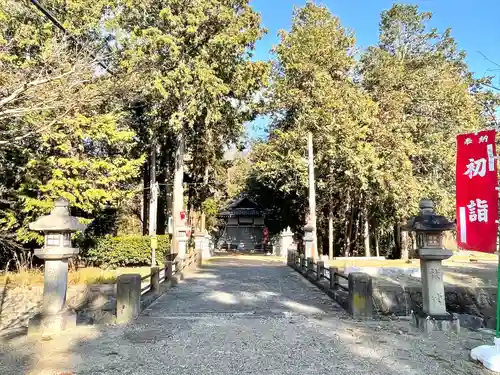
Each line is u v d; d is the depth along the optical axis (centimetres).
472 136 591
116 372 462
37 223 651
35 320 643
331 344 571
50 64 999
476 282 1274
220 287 1155
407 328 664
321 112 1930
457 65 2428
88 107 1292
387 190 1923
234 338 603
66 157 1359
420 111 2103
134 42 1483
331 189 2195
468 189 589
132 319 723
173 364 489
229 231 3828
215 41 1545
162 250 1683
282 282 1262
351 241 2644
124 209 1888
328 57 2055
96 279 1235
